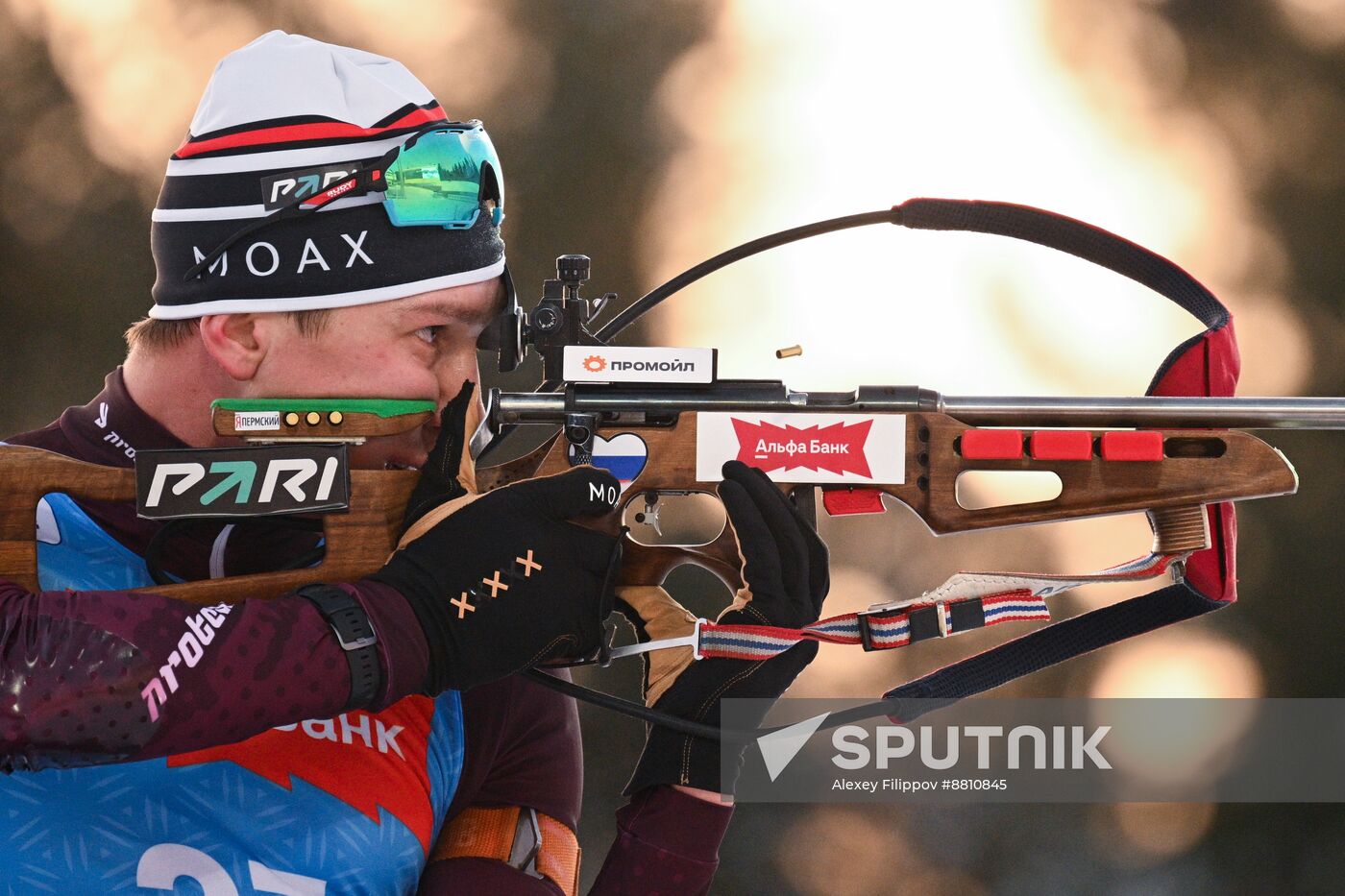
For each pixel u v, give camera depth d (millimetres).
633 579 6301
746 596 5980
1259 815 28094
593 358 6105
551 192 30625
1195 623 29359
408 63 31000
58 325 29109
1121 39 32031
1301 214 31453
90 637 4633
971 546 28203
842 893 27453
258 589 5246
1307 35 31844
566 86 31109
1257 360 30812
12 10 30062
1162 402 6184
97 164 29969
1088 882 27578
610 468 6145
